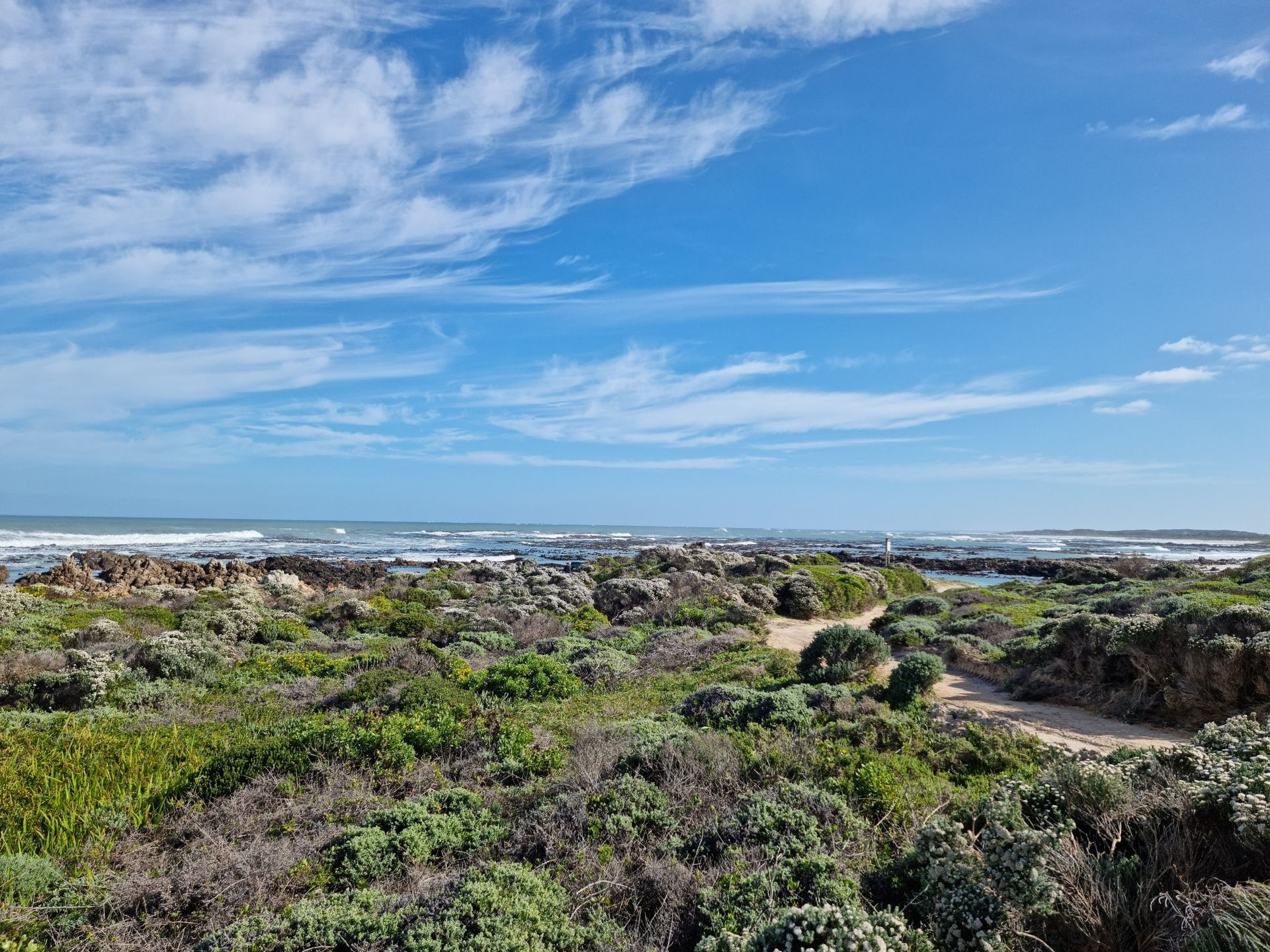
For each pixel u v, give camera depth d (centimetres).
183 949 511
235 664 1586
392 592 3178
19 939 518
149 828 719
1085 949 430
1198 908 403
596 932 507
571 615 2472
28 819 705
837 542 12725
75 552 5153
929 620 2209
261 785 807
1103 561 5291
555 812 698
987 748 848
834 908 414
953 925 444
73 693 1253
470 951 460
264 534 10175
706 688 1168
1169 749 635
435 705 1114
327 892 582
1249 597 1734
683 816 687
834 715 1007
